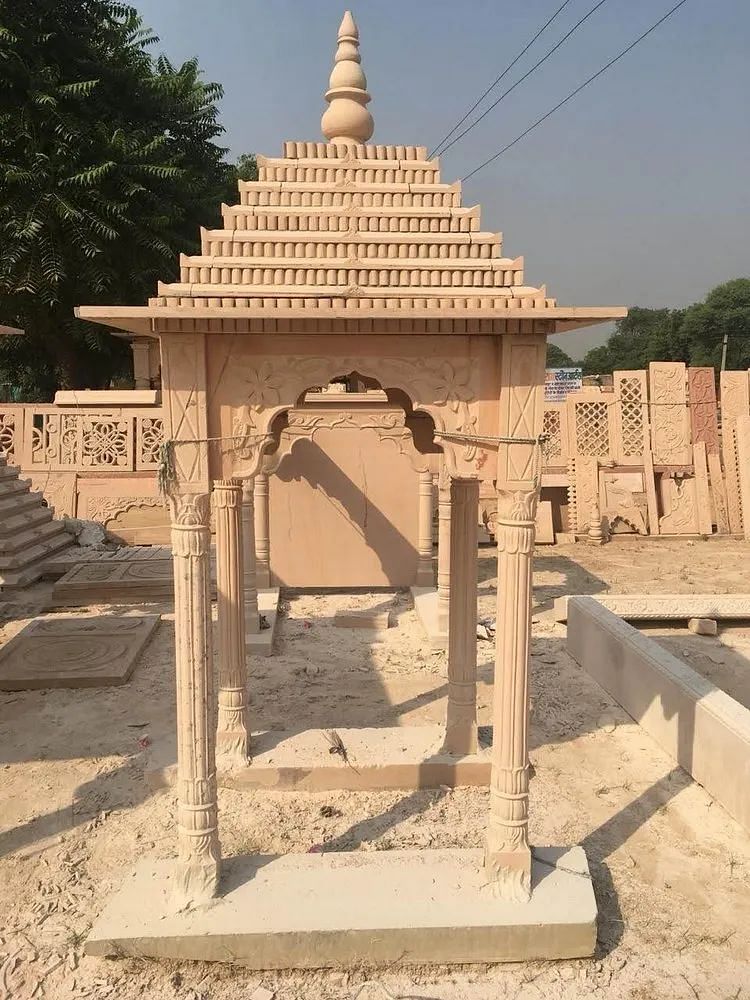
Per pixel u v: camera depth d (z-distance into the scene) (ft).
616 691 16.48
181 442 9.12
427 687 17.62
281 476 26.20
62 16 46.44
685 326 193.67
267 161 11.09
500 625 9.33
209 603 9.21
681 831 11.54
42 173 40.83
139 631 20.38
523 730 9.27
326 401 24.32
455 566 12.82
